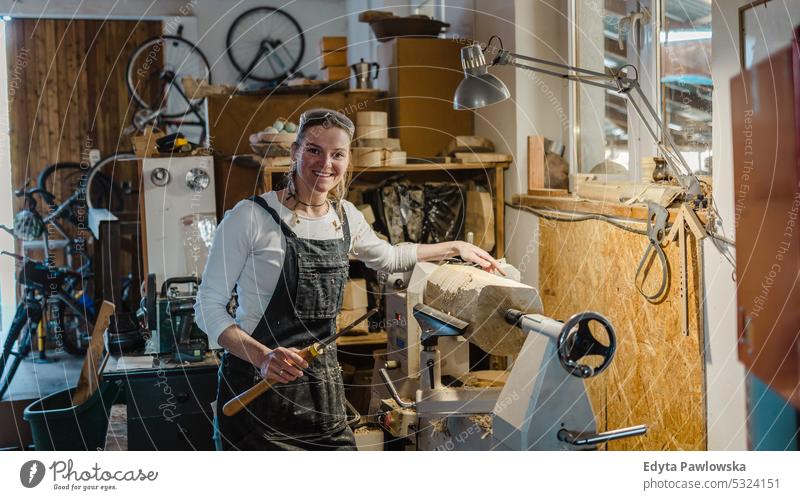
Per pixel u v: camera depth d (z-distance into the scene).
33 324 5.68
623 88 2.63
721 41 2.45
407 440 3.00
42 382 5.80
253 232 2.35
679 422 2.70
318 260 2.41
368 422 3.08
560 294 3.73
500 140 4.33
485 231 4.23
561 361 1.74
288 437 2.38
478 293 2.25
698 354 2.56
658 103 3.27
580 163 4.06
